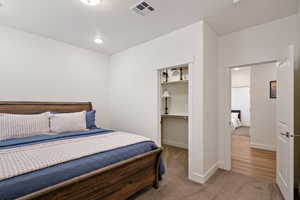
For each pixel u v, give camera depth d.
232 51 2.77
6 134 2.06
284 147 1.94
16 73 2.67
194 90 2.42
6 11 2.13
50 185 1.18
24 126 2.23
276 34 2.36
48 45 3.03
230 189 2.12
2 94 2.54
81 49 3.52
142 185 1.92
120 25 2.52
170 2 1.94
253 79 4.12
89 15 2.24
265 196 1.96
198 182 2.30
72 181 1.23
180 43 2.62
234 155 3.50
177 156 3.49
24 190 1.07
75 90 3.42
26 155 1.47
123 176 1.69
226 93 2.81
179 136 4.31
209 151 2.51
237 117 7.48
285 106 1.90
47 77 3.02
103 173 1.49
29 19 2.35
